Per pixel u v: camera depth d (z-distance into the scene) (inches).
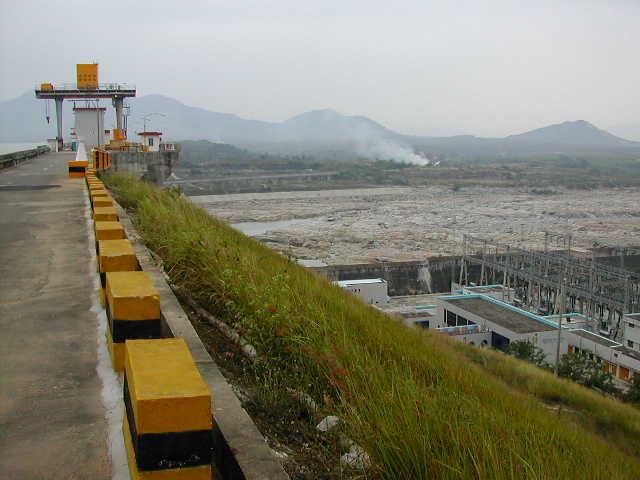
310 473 154.7
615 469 251.1
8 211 588.1
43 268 344.2
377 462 155.5
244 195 6998.0
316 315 268.8
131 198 606.9
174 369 123.9
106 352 210.1
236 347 237.0
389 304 2549.2
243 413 148.6
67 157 1838.1
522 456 167.6
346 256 3388.3
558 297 2503.7
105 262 255.1
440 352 356.2
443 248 3811.5
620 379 1416.1
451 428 157.8
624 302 2135.8
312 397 207.0
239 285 273.0
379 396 183.0
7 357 204.7
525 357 1421.0
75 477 131.2
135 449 115.0
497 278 3238.2
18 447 143.9
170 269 313.3
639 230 4990.2
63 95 1979.6
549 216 5797.2
